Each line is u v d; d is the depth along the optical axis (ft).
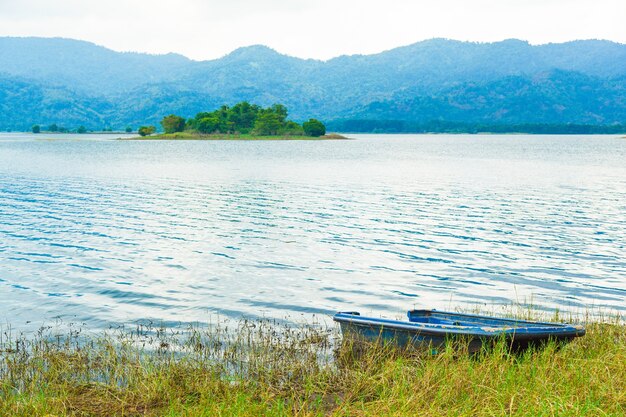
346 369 39.27
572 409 30.40
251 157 347.77
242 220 110.22
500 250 84.84
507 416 30.63
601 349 41.06
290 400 35.17
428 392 34.09
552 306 59.06
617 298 62.23
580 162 313.53
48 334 49.78
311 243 89.10
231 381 38.50
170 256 79.97
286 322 53.57
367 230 100.27
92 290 63.77
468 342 39.73
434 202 137.69
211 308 57.72
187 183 183.42
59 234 95.61
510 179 202.69
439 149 529.86
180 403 34.91
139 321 53.62
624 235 96.58
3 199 140.87
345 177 208.23
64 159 318.24
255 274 70.74
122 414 33.55
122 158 330.54
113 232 97.50
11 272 71.10
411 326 40.78
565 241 91.56
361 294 63.05
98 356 42.60
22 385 37.93
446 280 69.00
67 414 33.60
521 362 38.70
